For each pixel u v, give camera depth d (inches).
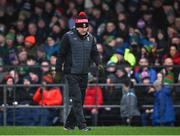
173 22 2057.1
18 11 2158.0
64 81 1601.9
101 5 2085.4
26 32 2046.0
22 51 1878.7
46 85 1615.4
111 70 1621.6
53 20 2020.2
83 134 1220.5
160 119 1599.4
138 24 2028.8
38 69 1642.5
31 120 1606.8
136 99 1605.6
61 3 2133.4
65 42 1241.4
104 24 1993.1
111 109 1617.9
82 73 1245.1
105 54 1855.3
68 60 1246.3
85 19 1237.1
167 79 1611.7
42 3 2134.6
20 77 1631.4
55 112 1605.6
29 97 1611.7
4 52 1939.0
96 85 1617.9
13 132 1295.5
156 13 2078.0
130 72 1611.7
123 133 1282.0
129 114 1604.3
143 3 2112.5
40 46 1926.7
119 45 1883.6
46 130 1323.8
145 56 1830.7
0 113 1603.1
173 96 1598.2
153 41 1919.3
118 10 2084.2
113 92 1616.6
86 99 1615.4
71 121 1284.4
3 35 2073.1
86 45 1243.2
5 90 1608.0
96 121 1615.4
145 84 1608.0
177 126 1581.0
